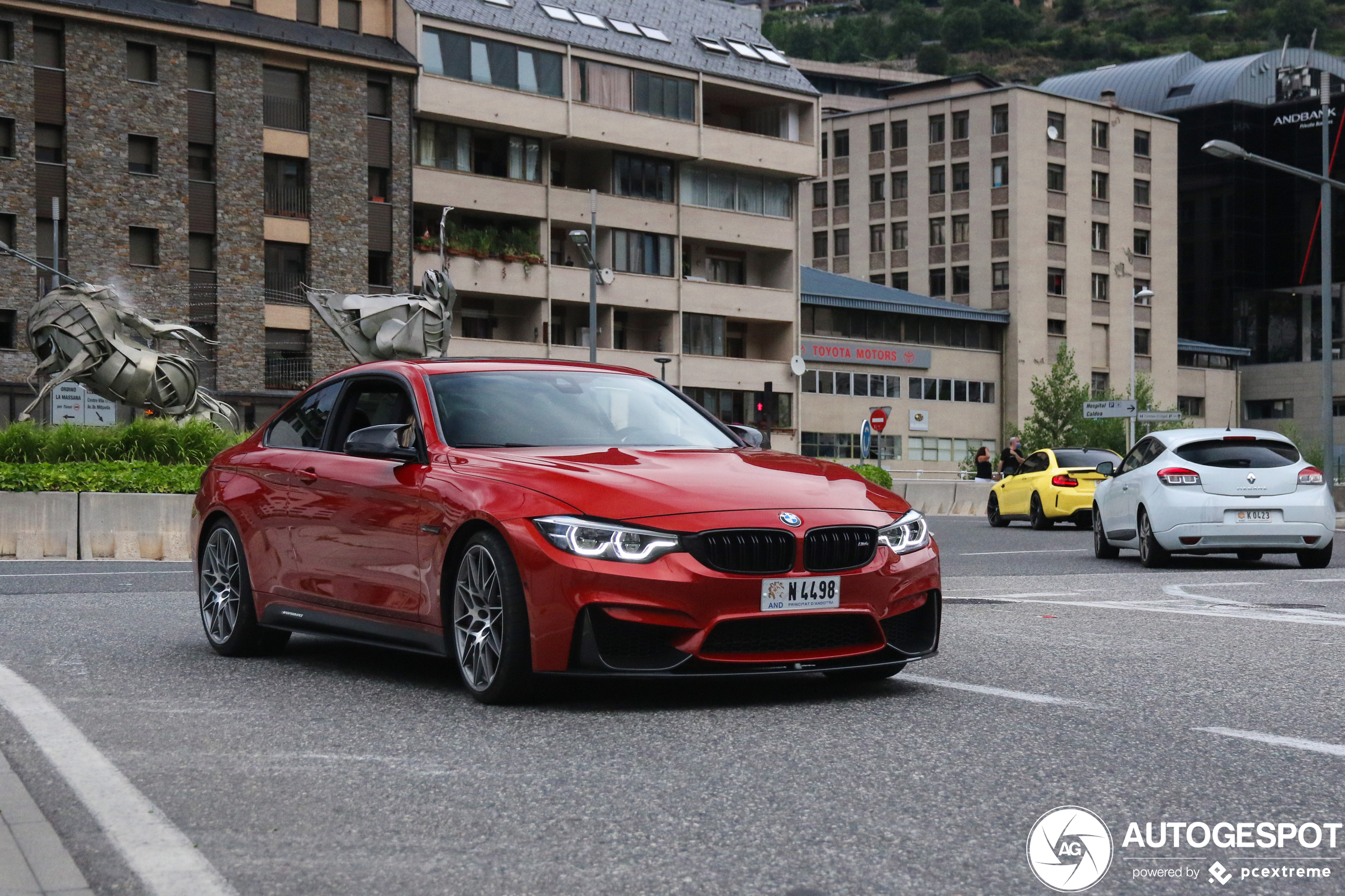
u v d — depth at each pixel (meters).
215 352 49.75
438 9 55.34
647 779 4.80
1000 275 85.94
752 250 67.31
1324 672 7.21
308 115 52.00
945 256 88.31
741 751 5.25
